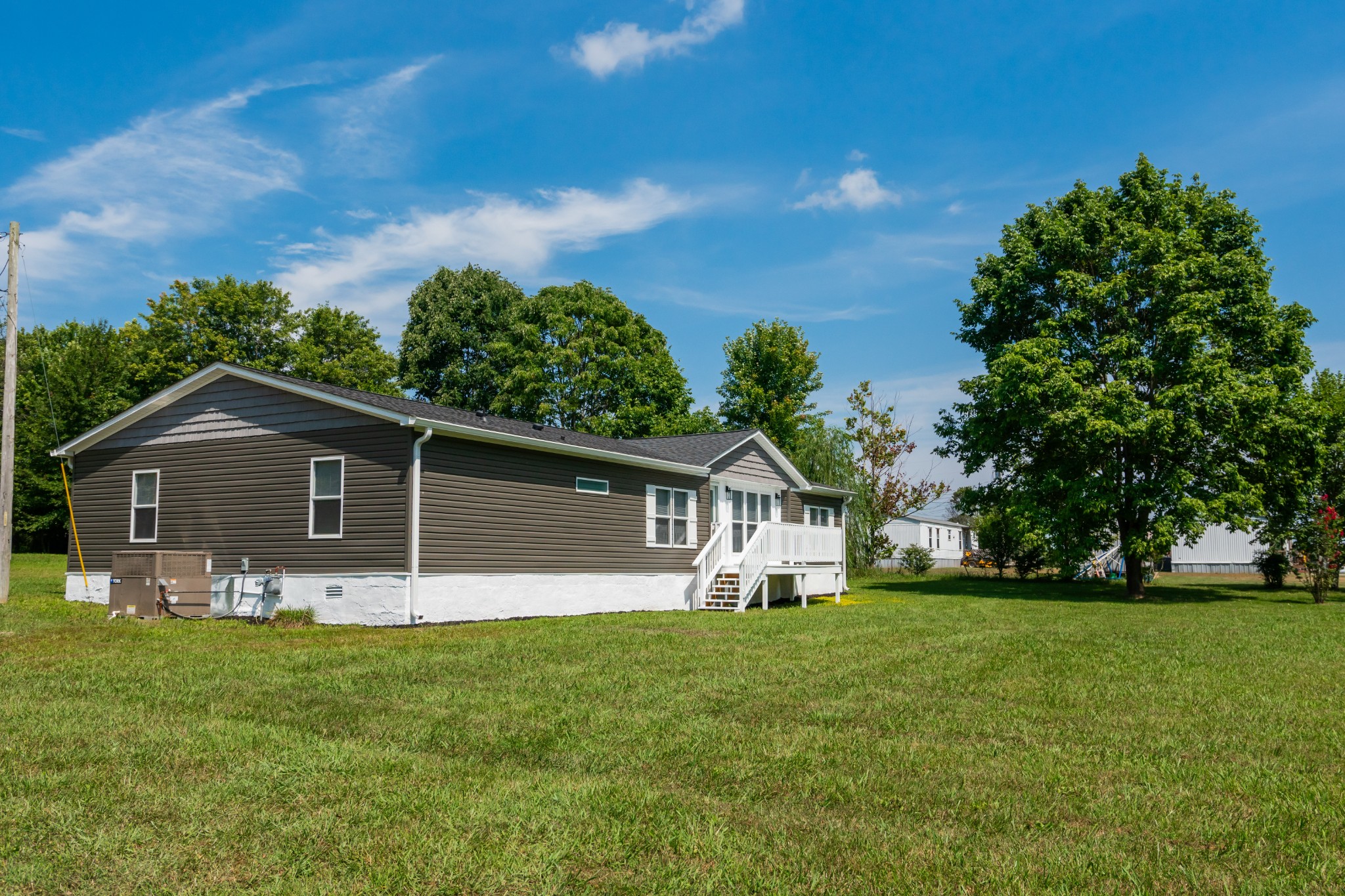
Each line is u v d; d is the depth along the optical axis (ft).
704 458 77.46
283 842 15.07
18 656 35.99
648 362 147.74
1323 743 22.77
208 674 31.91
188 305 145.69
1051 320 90.17
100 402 149.89
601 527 66.44
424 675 32.07
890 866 14.30
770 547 71.36
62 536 155.02
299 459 55.47
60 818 16.02
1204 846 15.40
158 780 18.42
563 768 20.08
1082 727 24.40
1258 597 94.27
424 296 161.89
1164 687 31.01
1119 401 81.46
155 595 53.52
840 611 66.59
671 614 63.26
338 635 45.16
